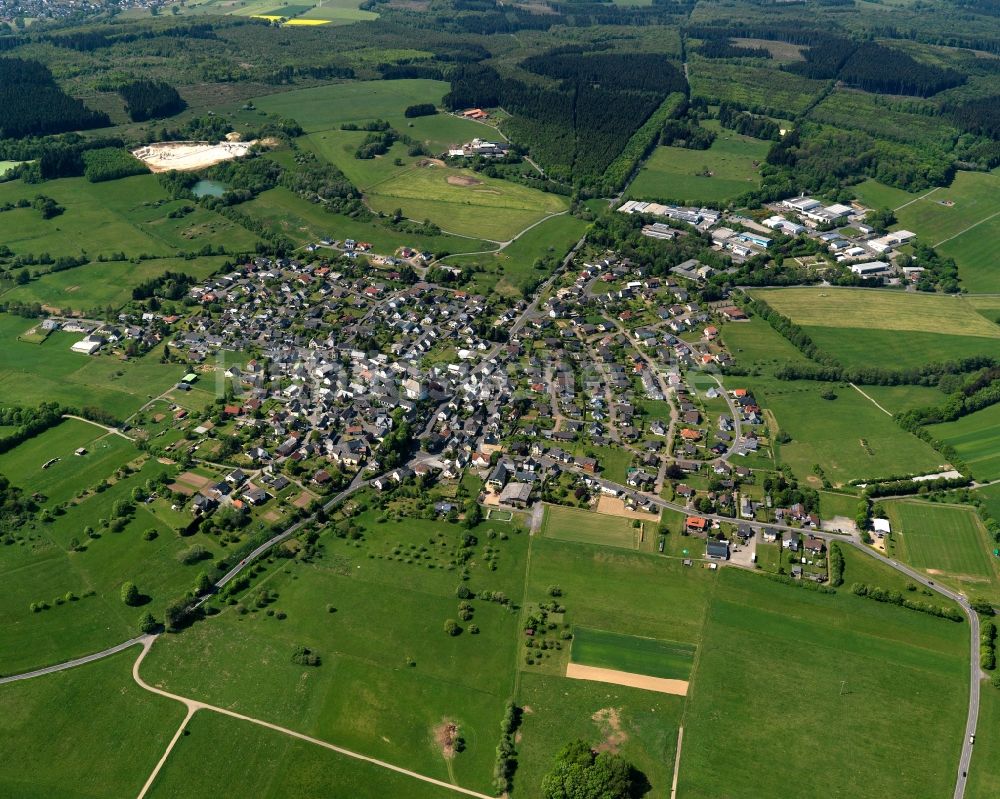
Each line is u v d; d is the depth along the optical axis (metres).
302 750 193.00
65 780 186.88
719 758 192.25
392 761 191.12
